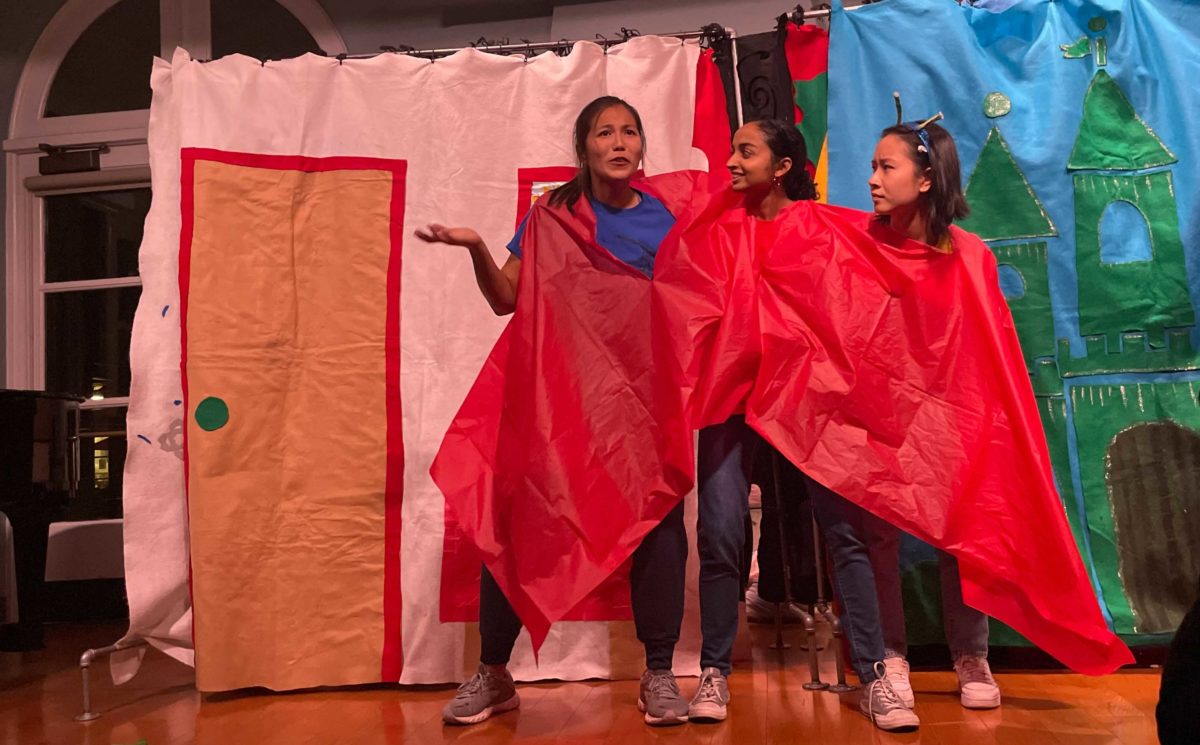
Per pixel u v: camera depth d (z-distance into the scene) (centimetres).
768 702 218
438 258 262
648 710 201
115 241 473
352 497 254
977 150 252
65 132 474
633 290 214
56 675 299
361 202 263
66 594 433
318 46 465
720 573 206
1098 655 203
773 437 206
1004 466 208
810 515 273
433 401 258
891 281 216
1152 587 237
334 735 207
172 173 264
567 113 265
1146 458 241
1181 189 244
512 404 212
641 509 205
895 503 204
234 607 246
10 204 473
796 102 263
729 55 267
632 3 439
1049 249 248
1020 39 259
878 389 210
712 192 232
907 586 245
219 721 225
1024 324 248
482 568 218
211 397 251
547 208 220
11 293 469
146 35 478
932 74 254
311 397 257
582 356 212
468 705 211
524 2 451
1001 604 205
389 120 266
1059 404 245
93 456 461
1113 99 250
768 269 218
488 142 265
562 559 204
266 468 252
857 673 201
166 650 257
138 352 258
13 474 342
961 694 211
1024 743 178
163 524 256
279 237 260
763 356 211
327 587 251
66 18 477
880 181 215
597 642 253
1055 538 201
